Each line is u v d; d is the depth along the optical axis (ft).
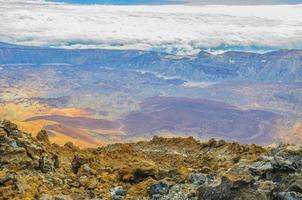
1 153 128.06
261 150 170.40
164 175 133.49
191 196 113.50
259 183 109.70
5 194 110.01
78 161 140.67
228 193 105.91
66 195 116.26
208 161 168.14
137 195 121.29
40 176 124.57
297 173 115.65
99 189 125.18
